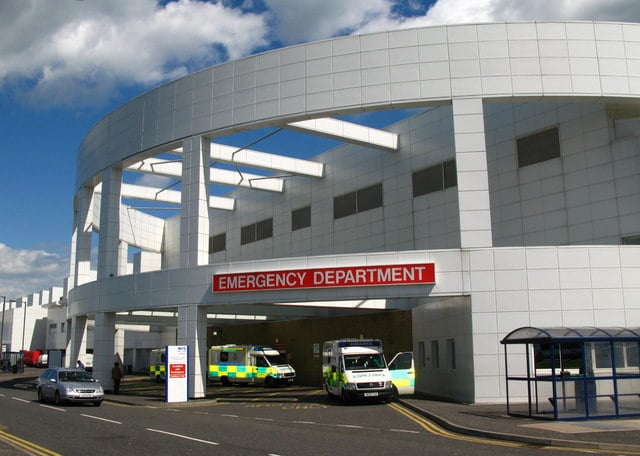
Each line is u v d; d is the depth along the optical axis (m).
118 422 18.78
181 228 29.95
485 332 24.03
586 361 20.06
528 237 30.09
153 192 45.62
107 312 33.84
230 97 29.45
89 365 69.94
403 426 17.44
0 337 76.12
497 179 31.81
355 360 26.11
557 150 29.39
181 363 27.42
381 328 37.56
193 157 30.14
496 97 25.55
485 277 24.39
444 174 34.28
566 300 24.00
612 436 13.95
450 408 21.53
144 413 22.17
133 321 42.19
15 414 21.38
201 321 29.16
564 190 28.86
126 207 51.56
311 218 43.38
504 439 14.26
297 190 45.00
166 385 26.86
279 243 46.25
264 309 39.19
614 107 27.80
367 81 26.86
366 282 25.41
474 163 25.09
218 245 53.38
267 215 47.88
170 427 17.33
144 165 38.34
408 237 36.00
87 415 21.17
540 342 18.03
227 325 51.09
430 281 24.61
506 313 24.05
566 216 28.66
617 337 18.06
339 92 27.20
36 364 85.12
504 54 25.78
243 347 41.03
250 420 19.42
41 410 23.08
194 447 13.27
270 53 28.77
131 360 67.56
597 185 27.62
